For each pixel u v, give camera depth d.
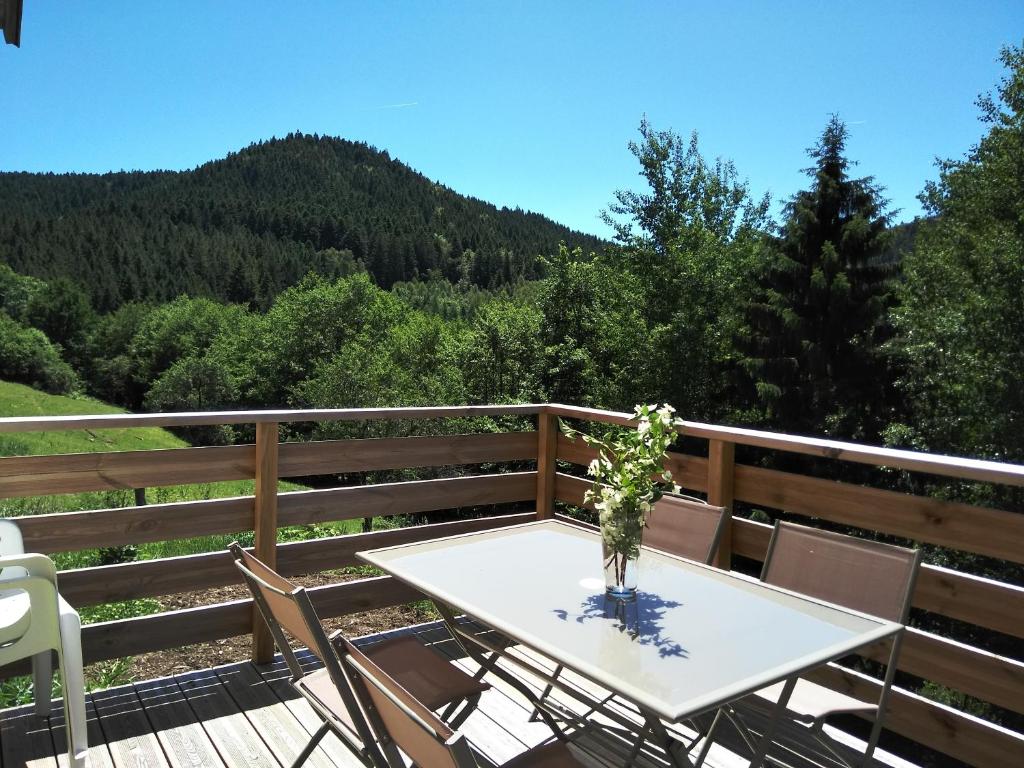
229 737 2.56
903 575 2.07
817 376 18.33
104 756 2.44
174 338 56.88
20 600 2.35
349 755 2.45
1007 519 2.31
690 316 19.50
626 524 1.83
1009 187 14.79
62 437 26.52
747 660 1.54
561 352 20.88
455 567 2.14
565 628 1.70
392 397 33.56
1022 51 15.23
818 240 19.30
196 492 11.13
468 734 2.61
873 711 2.06
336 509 3.44
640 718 2.71
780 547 2.37
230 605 3.16
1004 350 13.96
